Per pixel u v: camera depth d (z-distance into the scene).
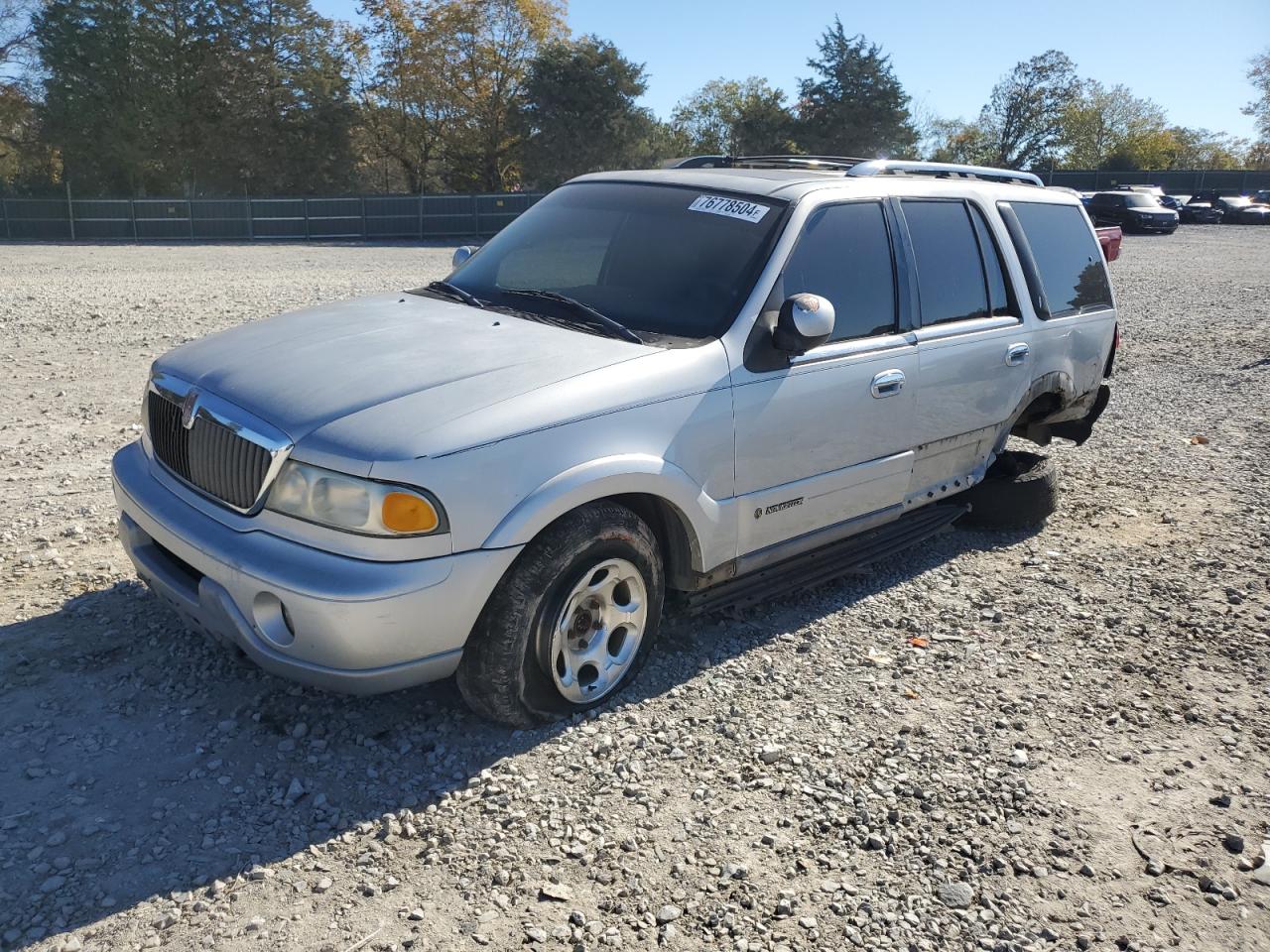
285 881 2.82
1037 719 3.90
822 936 2.74
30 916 2.63
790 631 4.54
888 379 4.49
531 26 56.25
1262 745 3.79
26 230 39.38
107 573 4.69
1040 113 69.94
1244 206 45.75
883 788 3.40
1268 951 2.78
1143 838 3.22
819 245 4.30
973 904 2.89
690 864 2.98
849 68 59.78
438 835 3.04
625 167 56.12
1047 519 6.21
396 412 3.22
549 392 3.39
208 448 3.45
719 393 3.81
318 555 3.11
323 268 23.48
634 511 3.88
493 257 4.76
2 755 3.30
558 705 3.61
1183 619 4.85
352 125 55.03
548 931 2.69
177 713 3.60
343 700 3.72
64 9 49.28
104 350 10.12
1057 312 5.67
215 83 51.25
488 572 3.19
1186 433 8.42
